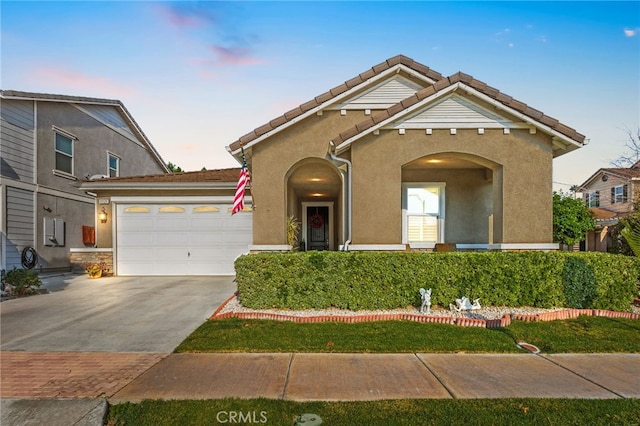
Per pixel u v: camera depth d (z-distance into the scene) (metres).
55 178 15.88
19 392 4.34
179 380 4.63
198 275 14.18
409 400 4.07
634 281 8.16
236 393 4.25
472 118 9.41
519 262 7.98
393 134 9.48
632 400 4.07
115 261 14.29
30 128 14.68
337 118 10.70
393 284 7.87
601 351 5.66
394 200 9.41
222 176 15.27
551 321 7.23
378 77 10.78
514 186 9.32
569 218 17.17
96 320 7.59
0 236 13.24
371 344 5.86
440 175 11.79
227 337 6.21
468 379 4.62
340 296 7.83
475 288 7.89
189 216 14.32
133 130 21.58
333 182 14.00
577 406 3.93
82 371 4.95
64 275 14.58
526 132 9.40
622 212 25.92
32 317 7.86
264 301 7.93
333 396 4.17
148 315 7.97
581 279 8.04
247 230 14.22
